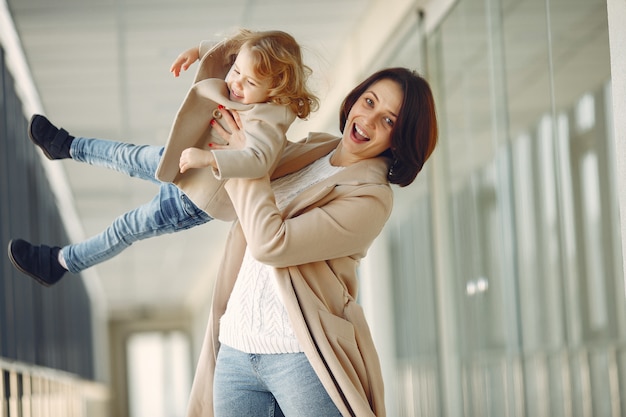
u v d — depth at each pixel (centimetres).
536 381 580
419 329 873
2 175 865
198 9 857
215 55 283
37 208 1163
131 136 1270
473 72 694
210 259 2247
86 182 1405
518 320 609
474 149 695
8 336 841
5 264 859
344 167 288
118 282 2548
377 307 1027
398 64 909
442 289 798
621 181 348
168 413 4000
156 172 279
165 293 3011
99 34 891
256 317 276
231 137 274
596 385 502
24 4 805
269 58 270
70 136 318
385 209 281
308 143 300
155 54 956
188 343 3716
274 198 270
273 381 275
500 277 643
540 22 555
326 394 271
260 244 262
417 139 284
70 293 1758
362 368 273
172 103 1123
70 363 1669
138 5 831
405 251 910
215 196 283
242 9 873
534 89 567
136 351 4025
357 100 290
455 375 767
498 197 642
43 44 911
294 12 906
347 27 977
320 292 273
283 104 275
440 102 792
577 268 517
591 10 484
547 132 548
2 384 740
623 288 473
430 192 818
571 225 522
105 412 2803
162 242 1917
